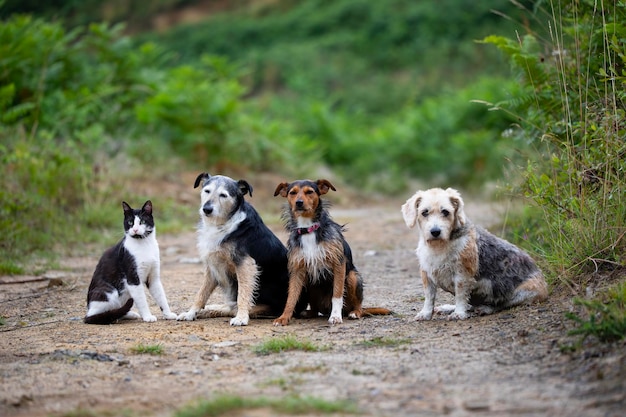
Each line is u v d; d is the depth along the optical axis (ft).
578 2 40.19
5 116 63.16
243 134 85.46
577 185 32.86
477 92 104.63
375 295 37.65
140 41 159.74
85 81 76.28
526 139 41.83
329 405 19.43
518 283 30.27
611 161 31.55
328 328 29.99
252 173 84.17
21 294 39.17
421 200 30.35
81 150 64.90
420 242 30.76
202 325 31.19
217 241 31.73
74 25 133.39
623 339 23.04
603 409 18.93
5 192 52.65
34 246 50.62
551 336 25.38
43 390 22.21
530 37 43.06
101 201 61.62
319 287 32.55
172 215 66.33
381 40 164.45
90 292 32.24
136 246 31.89
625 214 31.19
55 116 68.95
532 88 40.91
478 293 30.71
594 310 25.75
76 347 27.48
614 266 30.27
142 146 75.46
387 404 19.97
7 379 23.38
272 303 33.24
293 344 26.45
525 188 36.24
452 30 161.68
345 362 24.27
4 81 70.38
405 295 37.32
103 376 23.52
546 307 29.17
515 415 18.86
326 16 174.60
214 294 38.68
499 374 22.18
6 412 20.39
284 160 90.02
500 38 42.60
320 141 104.94
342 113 116.47
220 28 168.45
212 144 81.82
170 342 28.12
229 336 29.04
